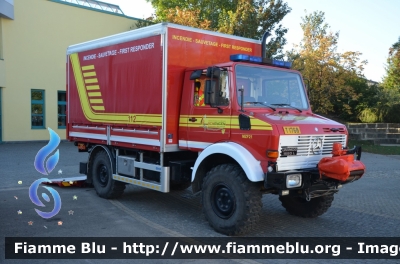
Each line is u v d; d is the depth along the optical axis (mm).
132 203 8617
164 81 7082
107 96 8711
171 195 9500
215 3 26484
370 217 7746
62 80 22422
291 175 5785
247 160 5879
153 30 7344
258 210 6055
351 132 23594
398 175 13070
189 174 7355
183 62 7320
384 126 24422
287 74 7215
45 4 21422
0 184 10375
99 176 9242
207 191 6551
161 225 6941
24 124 21062
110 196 8836
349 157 6078
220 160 6871
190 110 7086
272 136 5758
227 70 6496
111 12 24062
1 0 18953
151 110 7426
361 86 26281
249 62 6695
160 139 7203
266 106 6688
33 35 21109
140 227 6773
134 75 7871
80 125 9711
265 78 6848
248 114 6188
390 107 24703
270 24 19719
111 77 8562
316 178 6121
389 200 9305
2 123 20328
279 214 7918
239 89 6324
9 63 20328
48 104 21953
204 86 6727
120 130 8320
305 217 7602
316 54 20859
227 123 6426
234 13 20609
